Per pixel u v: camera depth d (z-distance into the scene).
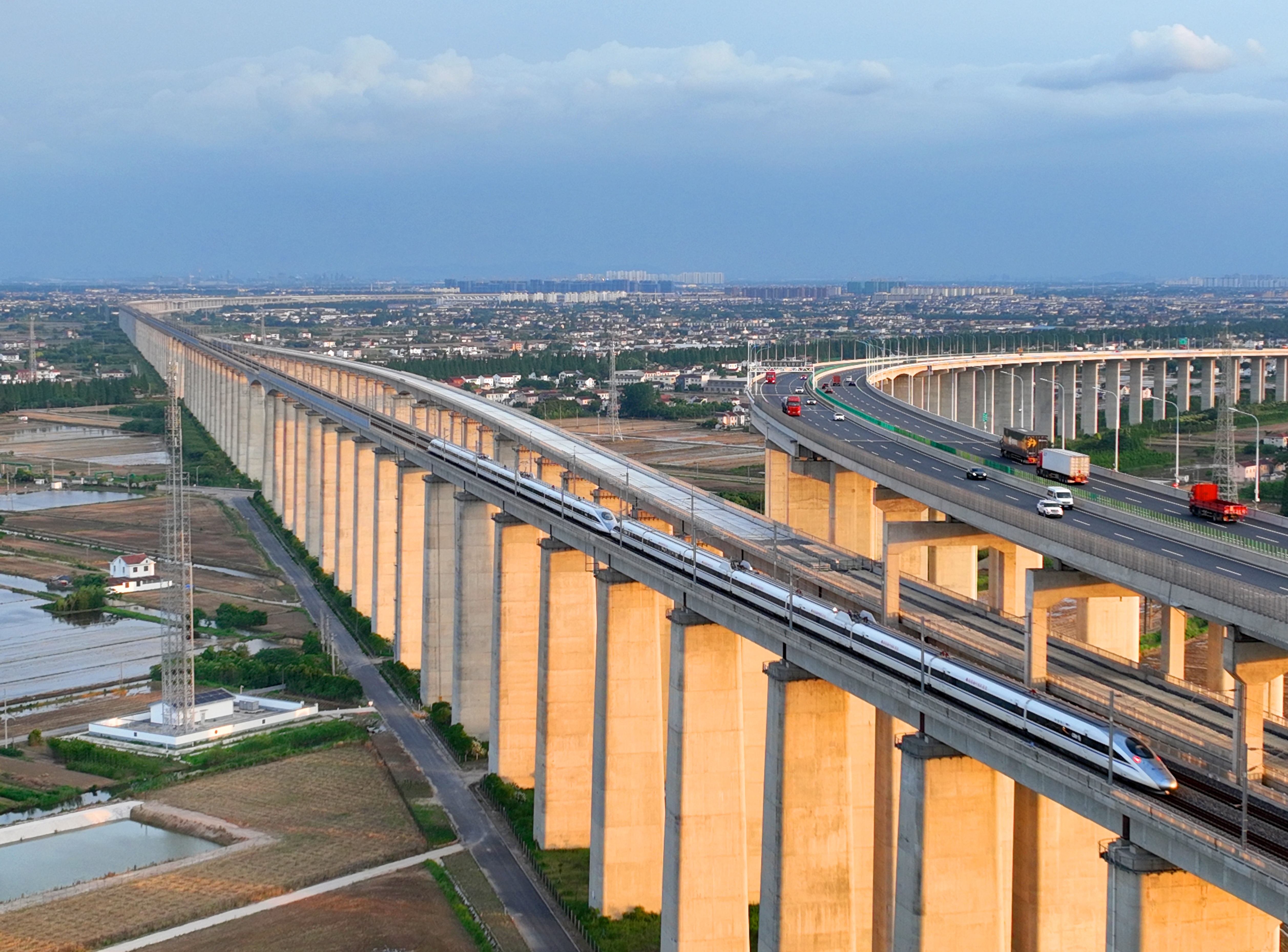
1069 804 53.94
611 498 110.19
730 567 77.62
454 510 126.44
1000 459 122.75
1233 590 53.62
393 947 84.44
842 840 72.62
